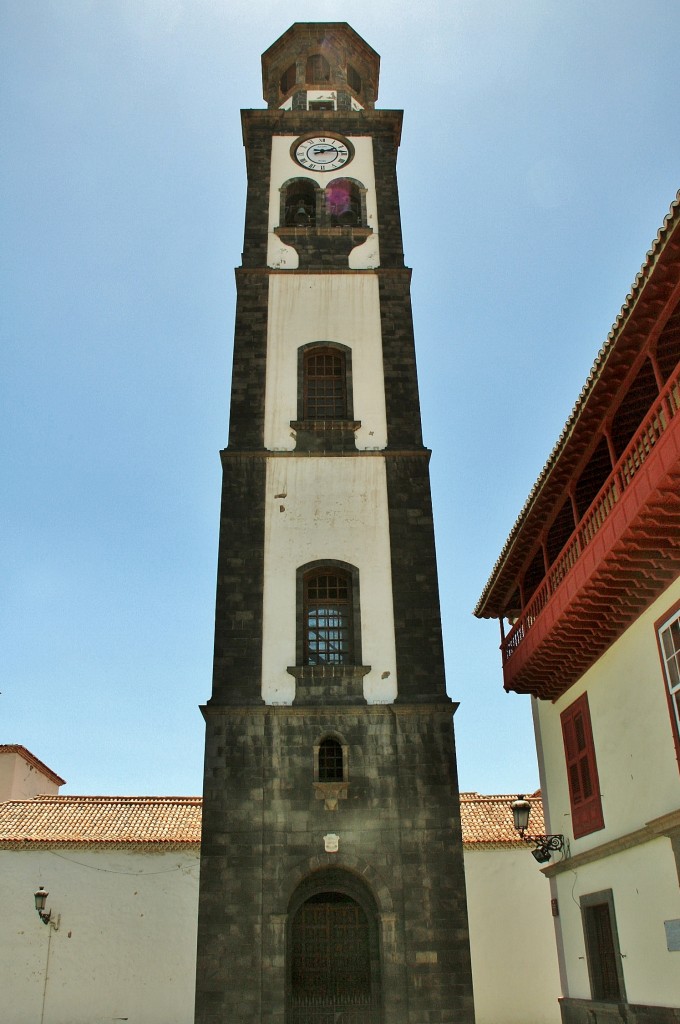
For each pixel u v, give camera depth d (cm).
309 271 2859
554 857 2461
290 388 2659
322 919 2044
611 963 2078
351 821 2083
